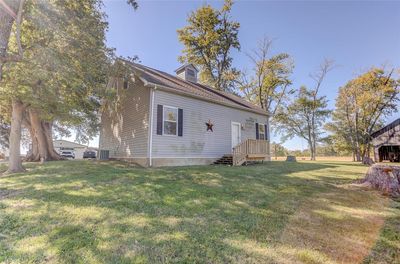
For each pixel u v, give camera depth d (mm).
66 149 38719
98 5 8859
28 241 2779
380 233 3100
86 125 14945
